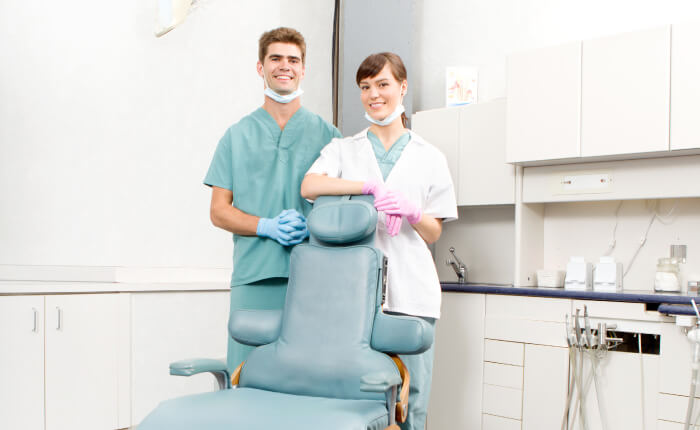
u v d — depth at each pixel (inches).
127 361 102.8
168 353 108.3
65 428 95.7
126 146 126.0
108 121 123.6
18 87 114.7
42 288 94.1
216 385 110.6
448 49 143.5
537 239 122.6
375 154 85.7
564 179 112.8
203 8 136.6
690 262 108.0
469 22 140.4
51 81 117.4
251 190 85.8
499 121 120.6
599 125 104.3
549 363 100.2
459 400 110.3
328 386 67.2
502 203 119.8
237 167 85.7
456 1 142.7
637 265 113.8
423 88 147.6
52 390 94.6
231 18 141.6
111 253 123.7
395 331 66.7
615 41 103.4
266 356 71.4
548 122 109.6
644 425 90.0
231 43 141.9
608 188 108.3
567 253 122.1
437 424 112.7
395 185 83.1
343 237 72.6
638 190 105.5
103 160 123.0
